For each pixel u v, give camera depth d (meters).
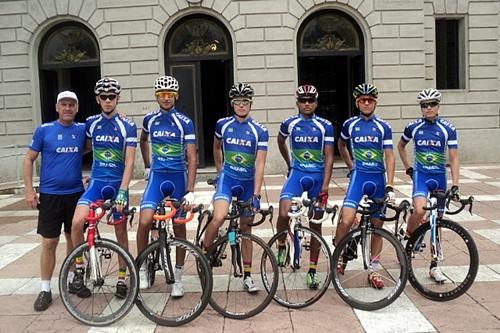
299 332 4.12
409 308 4.53
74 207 4.88
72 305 4.38
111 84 4.76
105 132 4.82
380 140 4.98
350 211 4.90
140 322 4.38
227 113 14.62
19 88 14.08
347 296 4.58
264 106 13.69
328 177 5.07
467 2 14.50
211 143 15.38
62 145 4.80
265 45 13.58
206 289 4.29
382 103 13.91
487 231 7.11
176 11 13.54
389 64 13.84
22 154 12.67
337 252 4.68
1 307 4.78
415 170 5.25
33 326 4.35
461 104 14.72
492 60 14.68
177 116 4.87
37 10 13.83
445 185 5.23
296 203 4.76
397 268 5.14
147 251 4.54
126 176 4.73
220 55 13.95
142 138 5.14
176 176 4.89
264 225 7.83
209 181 5.09
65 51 14.21
